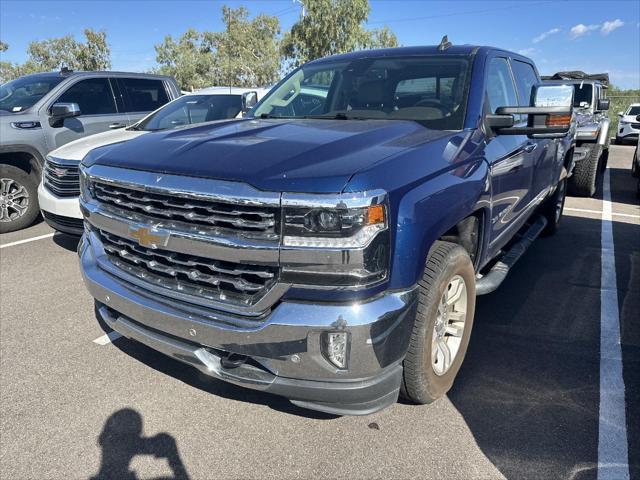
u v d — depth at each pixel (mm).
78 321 3992
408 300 2260
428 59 3668
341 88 3781
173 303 2447
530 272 5188
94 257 2930
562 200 6578
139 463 2482
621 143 21422
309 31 29266
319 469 2439
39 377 3201
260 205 2104
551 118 3090
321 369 2168
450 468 2449
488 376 3250
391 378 2328
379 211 2098
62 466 2461
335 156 2316
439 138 2797
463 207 2652
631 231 6871
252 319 2230
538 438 2664
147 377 3213
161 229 2393
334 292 2105
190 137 2797
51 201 5316
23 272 5094
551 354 3535
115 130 6539
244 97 4785
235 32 46750
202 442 2625
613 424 2779
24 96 7109
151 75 8148
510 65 4152
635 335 3830
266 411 2881
